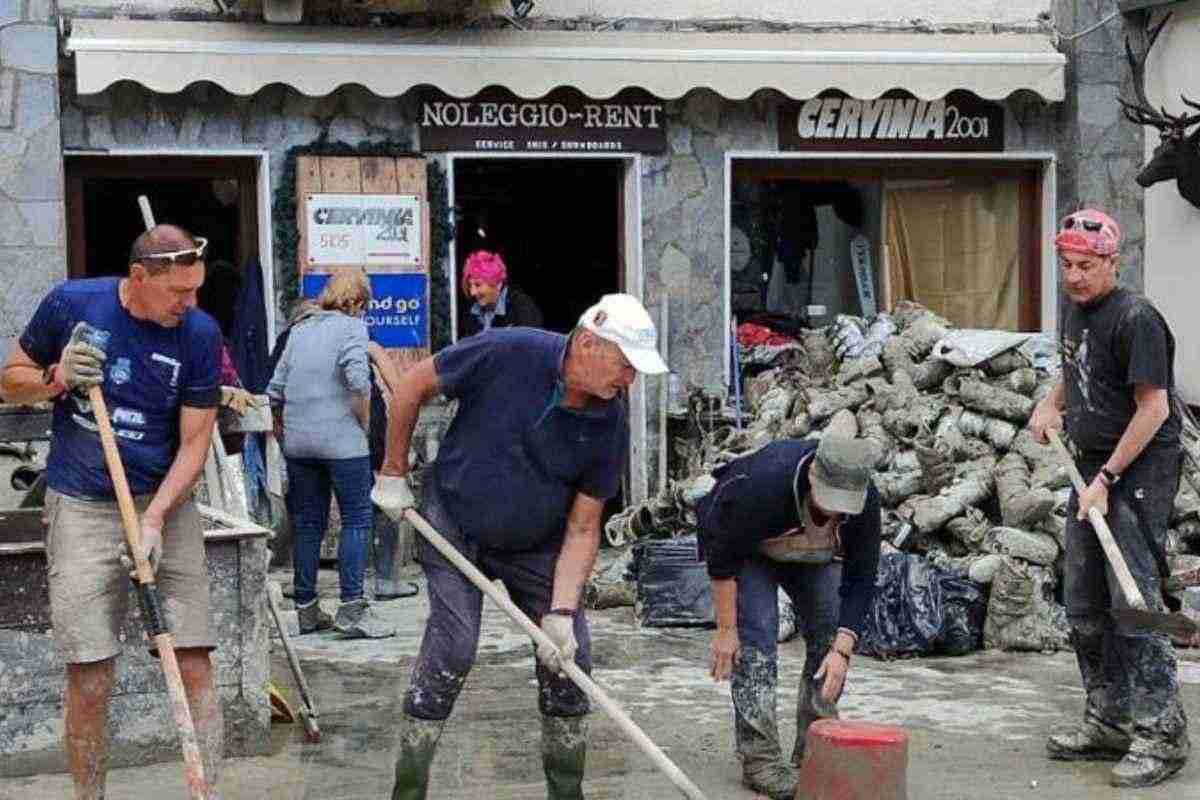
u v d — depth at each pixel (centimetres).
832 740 649
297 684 884
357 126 1338
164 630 639
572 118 1378
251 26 1284
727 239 1418
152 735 808
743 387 1430
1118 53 1454
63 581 672
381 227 1344
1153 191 1455
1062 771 799
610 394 636
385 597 1201
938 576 1037
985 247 1488
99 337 666
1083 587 807
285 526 1318
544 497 663
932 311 1482
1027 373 1187
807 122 1425
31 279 1252
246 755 827
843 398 1258
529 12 1352
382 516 1191
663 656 1022
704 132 1408
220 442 1009
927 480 1136
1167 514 793
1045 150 1469
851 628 738
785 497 729
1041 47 1432
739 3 1403
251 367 1308
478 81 1306
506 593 685
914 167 1473
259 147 1319
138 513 682
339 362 1059
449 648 673
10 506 1080
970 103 1451
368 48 1288
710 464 1281
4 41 1235
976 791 768
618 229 1429
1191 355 1420
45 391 675
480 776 791
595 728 874
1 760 795
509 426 657
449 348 666
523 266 1459
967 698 925
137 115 1296
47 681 800
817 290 1469
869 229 1471
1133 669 780
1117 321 780
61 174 1259
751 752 765
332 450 1061
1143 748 778
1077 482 787
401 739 684
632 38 1357
